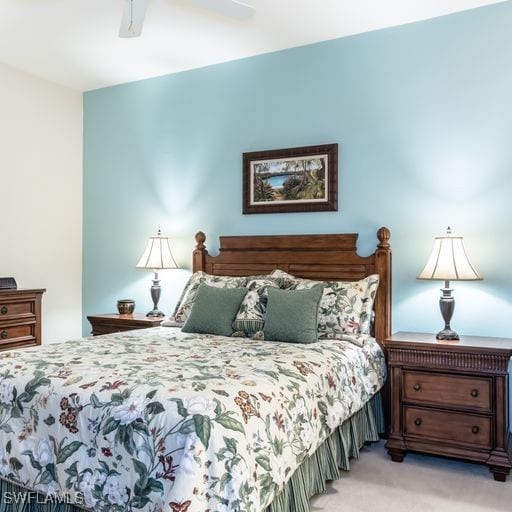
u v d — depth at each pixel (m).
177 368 2.02
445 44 3.17
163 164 4.30
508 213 2.98
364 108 3.43
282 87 3.73
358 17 3.18
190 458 1.42
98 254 4.65
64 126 4.55
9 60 3.94
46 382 1.88
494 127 3.03
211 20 3.22
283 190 3.70
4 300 3.56
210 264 3.97
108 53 3.79
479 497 2.30
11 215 4.09
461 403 2.62
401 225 3.30
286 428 1.80
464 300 3.09
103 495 1.60
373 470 2.61
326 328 2.96
